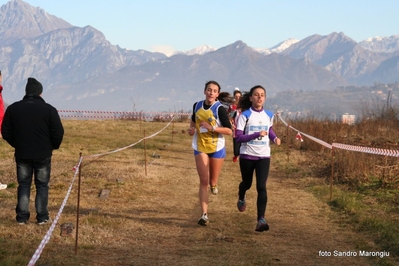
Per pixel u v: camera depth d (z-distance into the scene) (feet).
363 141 59.77
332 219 29.99
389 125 75.56
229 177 45.85
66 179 41.32
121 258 21.93
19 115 26.89
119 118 125.08
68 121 108.06
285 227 28.14
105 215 29.81
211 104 28.48
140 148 65.92
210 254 22.76
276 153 63.21
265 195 26.86
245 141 27.22
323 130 68.95
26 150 26.86
